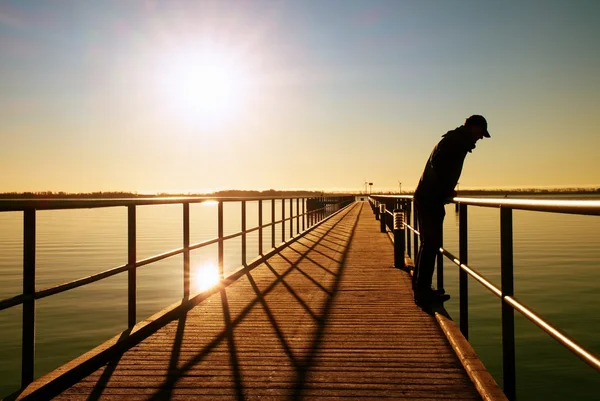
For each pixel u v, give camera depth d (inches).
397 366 154.2
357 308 236.1
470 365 145.3
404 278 322.3
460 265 177.3
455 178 211.8
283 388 136.8
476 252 957.8
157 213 3870.6
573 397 284.4
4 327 425.7
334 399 129.1
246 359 161.3
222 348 173.5
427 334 190.2
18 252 1048.2
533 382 306.2
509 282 125.0
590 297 534.0
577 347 83.7
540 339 385.1
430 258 227.3
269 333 192.7
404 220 405.4
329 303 247.8
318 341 181.5
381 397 130.0
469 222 2353.6
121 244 1163.3
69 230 1835.6
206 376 145.9
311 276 332.5
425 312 227.6
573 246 1192.8
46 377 133.2
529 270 753.6
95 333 381.7
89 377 145.0
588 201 78.4
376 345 176.2
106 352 159.3
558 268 775.7
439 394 131.7
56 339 366.3
